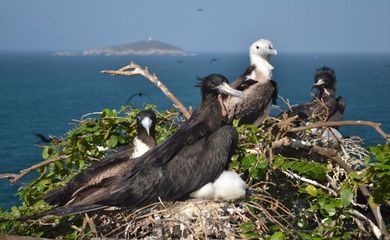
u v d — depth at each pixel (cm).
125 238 662
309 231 714
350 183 706
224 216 661
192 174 701
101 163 725
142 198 679
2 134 3044
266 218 689
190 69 12662
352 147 803
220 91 743
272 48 1041
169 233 658
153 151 712
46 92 6469
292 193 760
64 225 692
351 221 795
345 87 6700
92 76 10612
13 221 691
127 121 819
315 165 716
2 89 7119
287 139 753
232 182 705
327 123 764
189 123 741
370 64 18050
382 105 4400
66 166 797
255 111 987
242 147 763
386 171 674
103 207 660
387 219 814
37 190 788
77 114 4159
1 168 2102
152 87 6781
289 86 5531
